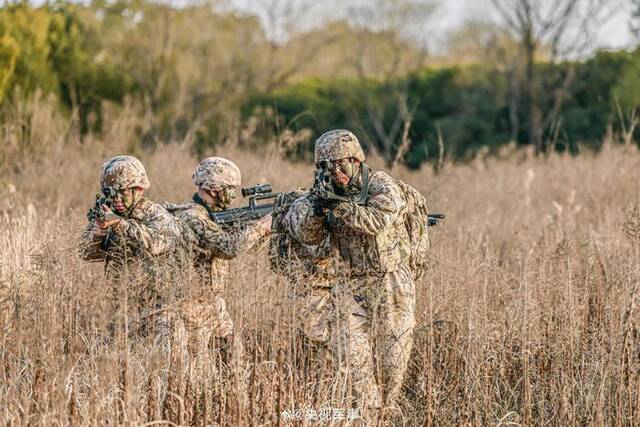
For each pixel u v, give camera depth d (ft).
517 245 43.68
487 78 137.80
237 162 54.70
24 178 53.47
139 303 28.30
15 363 25.93
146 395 26.03
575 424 28.45
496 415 29.22
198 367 27.09
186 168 55.01
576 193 61.57
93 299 27.20
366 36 151.64
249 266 28.30
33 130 60.34
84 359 26.68
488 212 53.88
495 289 34.22
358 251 28.07
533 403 30.32
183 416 25.13
